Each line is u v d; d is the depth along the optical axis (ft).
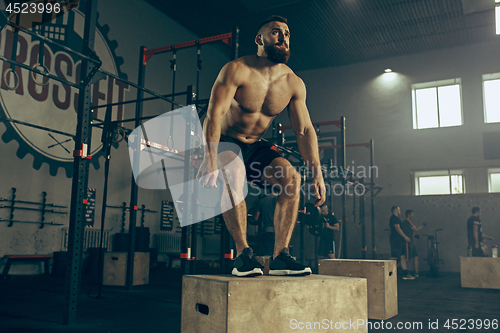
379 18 33.99
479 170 35.99
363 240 27.43
